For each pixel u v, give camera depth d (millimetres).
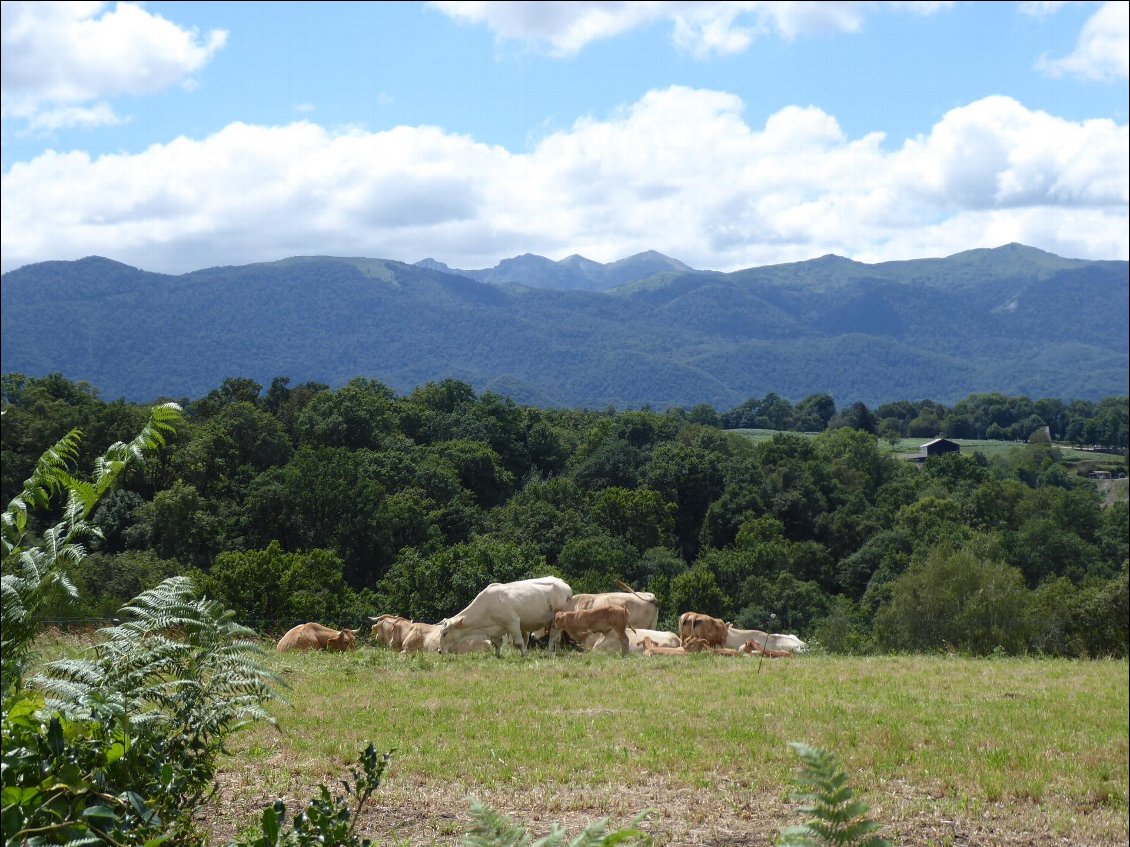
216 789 4332
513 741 10961
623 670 17766
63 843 3023
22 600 3559
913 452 183000
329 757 9703
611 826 8047
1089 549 77250
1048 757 11281
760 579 66938
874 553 76375
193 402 80625
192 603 4219
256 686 4148
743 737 11609
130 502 51812
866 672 18609
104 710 3469
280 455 67000
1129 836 8562
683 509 86500
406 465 68250
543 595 22188
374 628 23719
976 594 37281
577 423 114562
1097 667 20984
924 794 9594
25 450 53219
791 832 2789
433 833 7648
